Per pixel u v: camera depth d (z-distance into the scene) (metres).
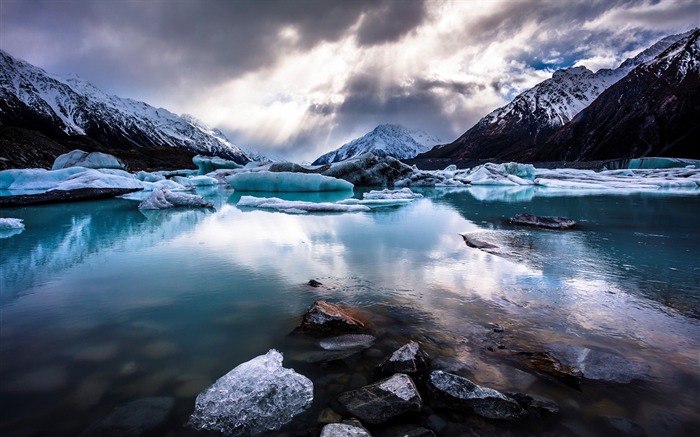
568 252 6.73
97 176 22.02
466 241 7.74
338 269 5.70
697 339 3.42
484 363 3.02
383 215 12.20
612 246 7.20
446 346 3.30
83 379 2.81
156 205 13.96
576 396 2.61
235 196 21.34
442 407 2.49
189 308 4.18
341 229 9.34
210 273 5.53
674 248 7.03
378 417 2.36
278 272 5.56
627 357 3.09
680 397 2.59
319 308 3.77
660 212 12.52
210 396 2.51
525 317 3.90
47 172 23.36
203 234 8.68
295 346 3.32
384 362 2.93
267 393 2.56
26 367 2.98
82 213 12.72
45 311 4.11
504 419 2.37
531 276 5.31
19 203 14.85
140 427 2.30
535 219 10.09
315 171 30.97
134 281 5.17
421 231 9.03
